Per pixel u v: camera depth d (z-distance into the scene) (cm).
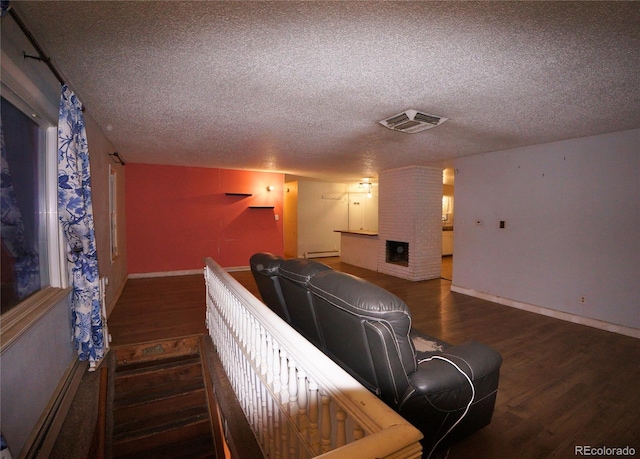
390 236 634
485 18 142
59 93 206
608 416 198
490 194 449
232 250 664
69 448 172
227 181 654
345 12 139
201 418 264
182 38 162
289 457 136
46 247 206
